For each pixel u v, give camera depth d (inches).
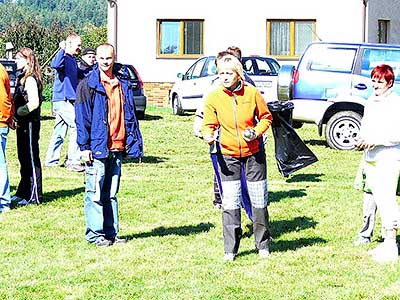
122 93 351.6
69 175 540.1
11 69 832.9
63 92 557.9
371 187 331.6
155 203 442.9
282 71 695.1
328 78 680.4
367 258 331.0
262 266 319.6
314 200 448.5
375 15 1195.9
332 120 679.1
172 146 699.4
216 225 392.2
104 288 293.3
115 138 350.0
